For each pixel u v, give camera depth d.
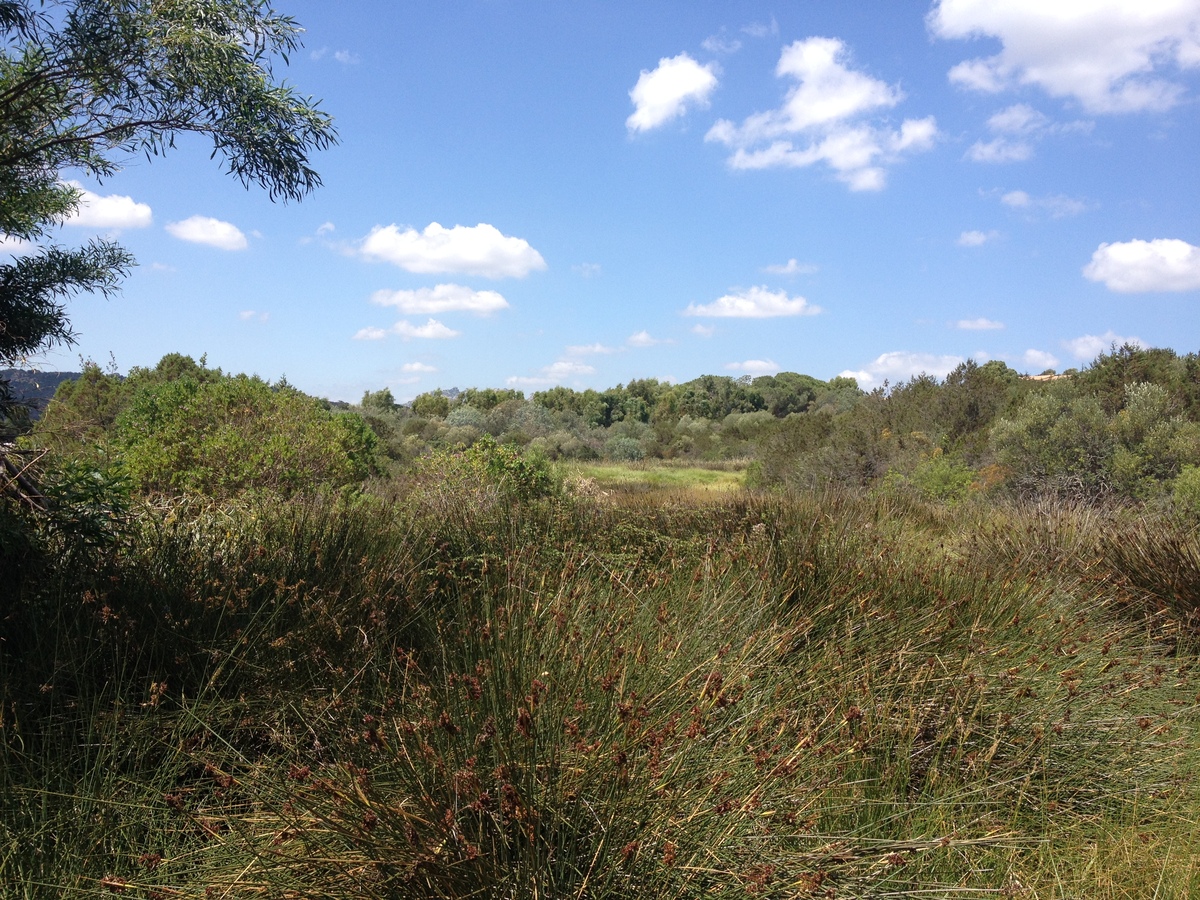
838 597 3.87
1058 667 3.36
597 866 1.85
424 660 3.14
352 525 4.26
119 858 2.03
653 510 6.56
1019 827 2.50
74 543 3.21
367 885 1.79
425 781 2.01
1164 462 10.25
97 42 3.76
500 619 2.94
